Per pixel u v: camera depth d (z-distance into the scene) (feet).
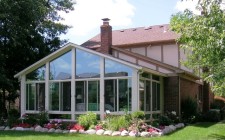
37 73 68.03
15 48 78.02
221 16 32.42
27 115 64.23
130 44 90.38
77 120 60.23
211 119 76.33
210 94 100.68
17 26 74.23
